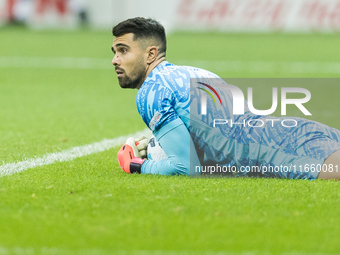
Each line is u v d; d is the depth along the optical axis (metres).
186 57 66.00
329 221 12.97
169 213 13.43
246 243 11.70
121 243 11.67
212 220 12.96
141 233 12.18
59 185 15.97
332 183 16.27
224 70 55.66
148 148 18.30
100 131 27.97
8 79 50.78
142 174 17.52
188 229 12.41
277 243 11.70
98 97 41.34
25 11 108.56
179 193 15.06
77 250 11.35
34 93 42.94
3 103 37.88
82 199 14.52
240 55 68.69
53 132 27.39
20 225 12.64
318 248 11.46
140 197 14.70
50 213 13.43
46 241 11.77
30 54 70.06
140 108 17.12
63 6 108.12
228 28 103.88
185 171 17.11
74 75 53.72
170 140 16.89
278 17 102.00
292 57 67.06
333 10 99.81
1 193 15.12
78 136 26.34
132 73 17.45
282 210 13.70
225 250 11.36
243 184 16.11
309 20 101.19
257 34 98.00
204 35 96.19
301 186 15.91
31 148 23.03
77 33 98.56
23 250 11.35
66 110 35.12
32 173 17.86
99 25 109.50
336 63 61.50
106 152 22.38
